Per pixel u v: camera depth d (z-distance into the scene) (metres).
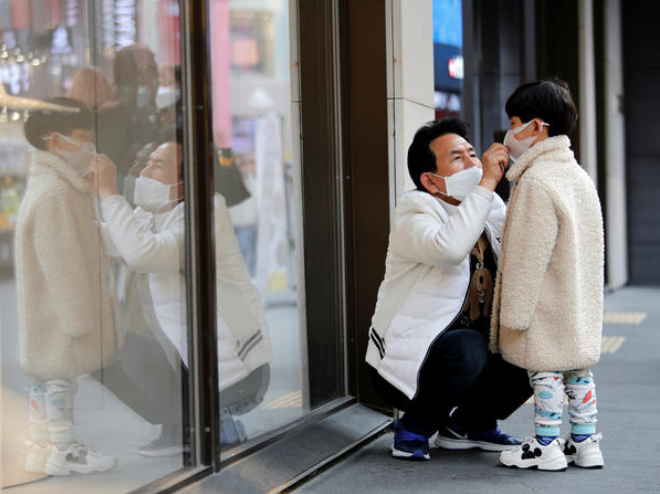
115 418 2.73
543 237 3.25
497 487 3.25
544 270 3.28
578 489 3.22
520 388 3.67
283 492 3.24
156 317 2.90
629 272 13.52
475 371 3.42
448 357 3.43
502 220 3.66
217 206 3.21
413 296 3.47
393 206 4.24
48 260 2.50
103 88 2.68
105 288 2.70
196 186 3.05
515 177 3.40
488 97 7.16
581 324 3.33
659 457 3.70
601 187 12.00
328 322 4.11
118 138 2.74
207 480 3.03
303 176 3.88
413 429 3.65
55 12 2.50
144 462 2.84
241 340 3.36
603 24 11.90
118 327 2.75
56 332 2.52
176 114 2.99
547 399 3.42
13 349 2.38
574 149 10.55
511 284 3.29
